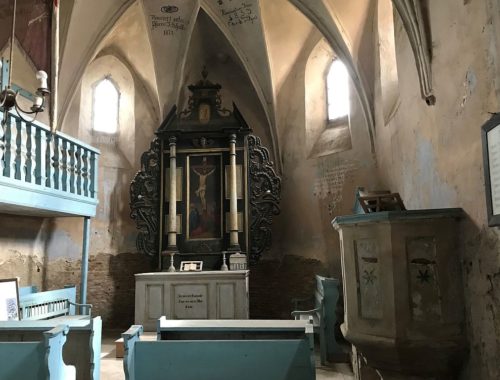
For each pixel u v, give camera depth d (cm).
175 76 1037
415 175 573
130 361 316
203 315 797
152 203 963
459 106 400
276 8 937
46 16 466
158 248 948
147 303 803
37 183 645
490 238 331
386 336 373
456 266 377
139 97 1070
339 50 899
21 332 423
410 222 380
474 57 363
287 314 968
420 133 539
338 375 592
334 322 663
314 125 1016
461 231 380
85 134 995
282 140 1052
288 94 1053
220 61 1111
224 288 802
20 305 670
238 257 886
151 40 988
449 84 427
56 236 910
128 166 1034
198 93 1007
